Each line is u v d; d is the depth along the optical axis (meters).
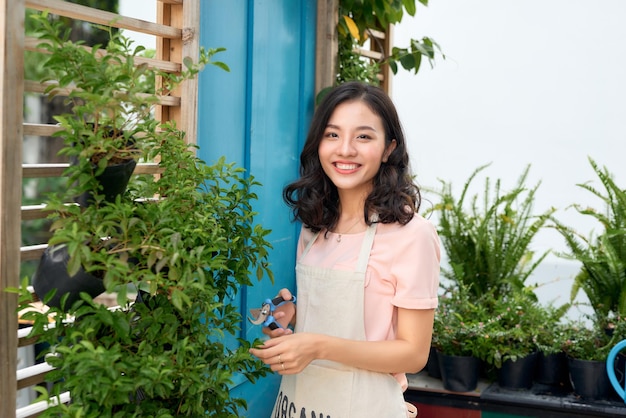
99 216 1.33
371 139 1.74
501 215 3.71
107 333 1.43
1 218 1.38
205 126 2.29
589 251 3.61
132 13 2.54
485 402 3.18
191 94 2.00
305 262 1.87
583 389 3.15
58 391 1.33
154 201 1.59
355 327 1.75
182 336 1.49
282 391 1.87
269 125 2.72
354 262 1.78
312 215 1.88
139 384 1.25
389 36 3.71
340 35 3.27
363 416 1.73
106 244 1.32
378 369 1.70
